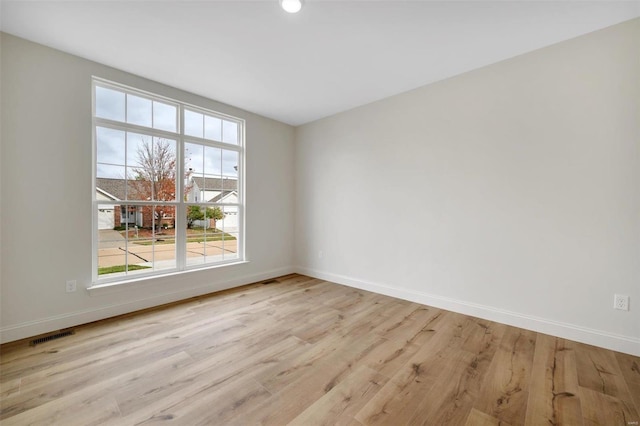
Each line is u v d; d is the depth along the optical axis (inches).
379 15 80.0
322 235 169.3
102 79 106.8
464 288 115.0
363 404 62.0
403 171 133.4
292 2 74.3
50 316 95.9
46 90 94.7
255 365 76.9
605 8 76.5
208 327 100.4
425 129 125.7
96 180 108.1
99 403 61.3
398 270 135.4
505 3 74.9
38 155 93.4
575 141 90.7
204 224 142.3
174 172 130.6
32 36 89.4
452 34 88.8
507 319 104.1
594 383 69.6
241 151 157.8
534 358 80.9
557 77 93.7
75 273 100.8
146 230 121.6
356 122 151.9
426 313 115.2
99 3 74.5
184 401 62.3
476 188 111.3
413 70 112.1
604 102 85.7
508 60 103.3
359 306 123.0
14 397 62.7
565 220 92.7
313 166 174.1
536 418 58.2
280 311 116.5
